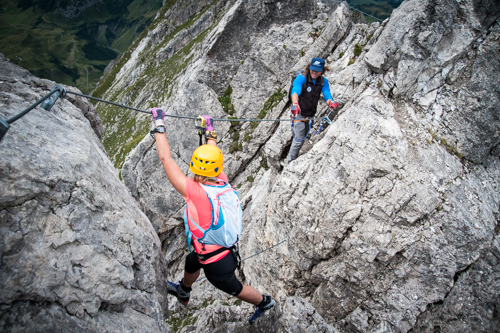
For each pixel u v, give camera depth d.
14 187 2.52
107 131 54.41
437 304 6.96
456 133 7.65
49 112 3.83
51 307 2.53
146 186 17.08
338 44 12.66
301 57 14.20
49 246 2.63
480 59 7.35
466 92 7.56
